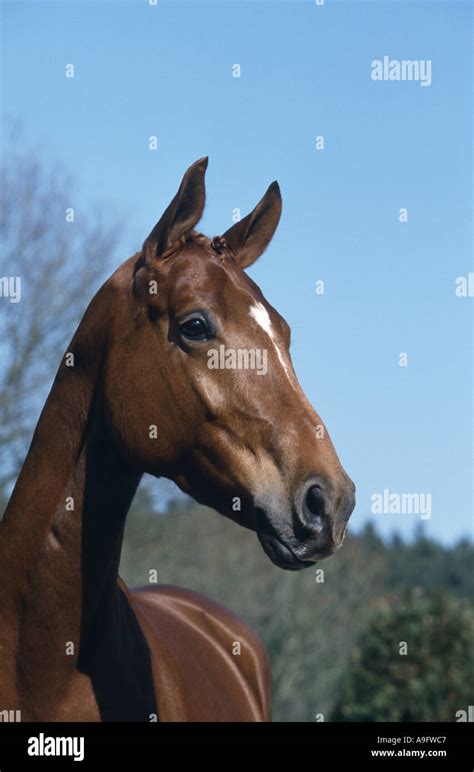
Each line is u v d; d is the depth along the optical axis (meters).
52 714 3.00
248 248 3.31
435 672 8.00
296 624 17.64
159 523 17.09
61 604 3.00
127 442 2.98
